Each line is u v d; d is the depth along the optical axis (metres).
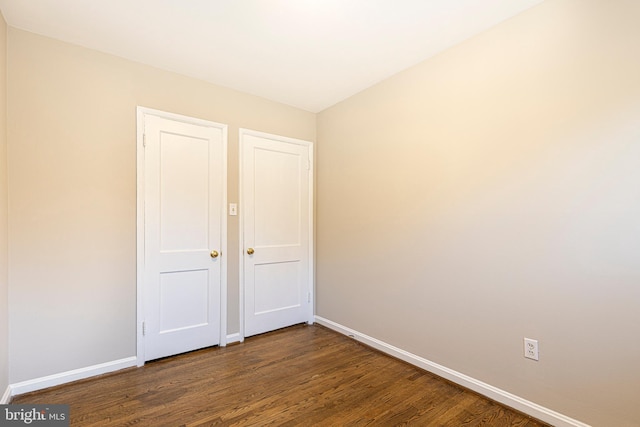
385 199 2.86
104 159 2.40
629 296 1.58
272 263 3.35
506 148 2.03
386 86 2.86
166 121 2.70
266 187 3.31
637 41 1.56
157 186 2.64
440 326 2.41
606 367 1.65
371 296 2.98
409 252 2.64
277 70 2.73
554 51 1.83
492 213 2.10
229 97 3.05
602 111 1.66
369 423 1.85
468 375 2.23
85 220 2.32
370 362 2.65
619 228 1.61
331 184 3.48
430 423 1.85
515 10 1.96
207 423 1.84
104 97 2.41
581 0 1.73
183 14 2.00
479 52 2.19
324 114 3.59
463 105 2.27
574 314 1.75
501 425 1.83
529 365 1.92
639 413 1.55
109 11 1.97
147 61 2.57
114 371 2.43
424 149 2.53
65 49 2.27
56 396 2.09
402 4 1.91
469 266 2.22
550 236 1.84
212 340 2.93
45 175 2.18
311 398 2.11
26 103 2.12
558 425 1.80
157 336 2.64
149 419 1.87
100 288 2.38
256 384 2.28
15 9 1.94
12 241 2.07
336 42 2.31
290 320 3.50
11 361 2.06
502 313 2.05
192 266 2.82
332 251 3.46
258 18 2.04
